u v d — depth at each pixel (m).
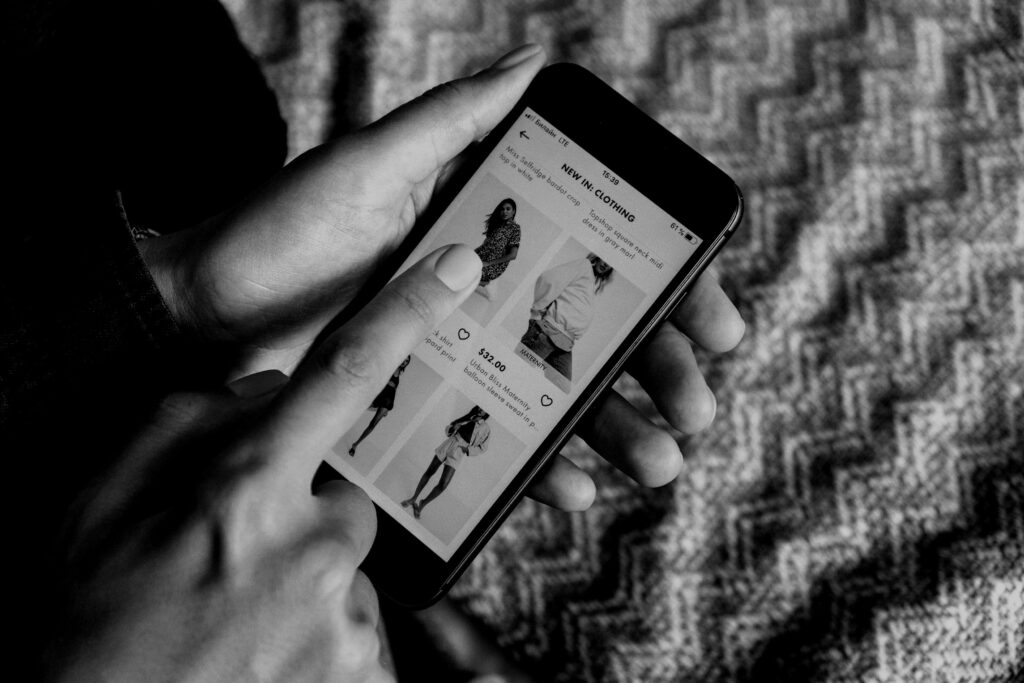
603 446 0.63
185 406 0.43
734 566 0.79
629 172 0.55
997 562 0.77
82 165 0.69
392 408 0.56
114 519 0.41
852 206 0.87
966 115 0.88
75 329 0.49
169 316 0.49
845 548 0.79
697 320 0.62
